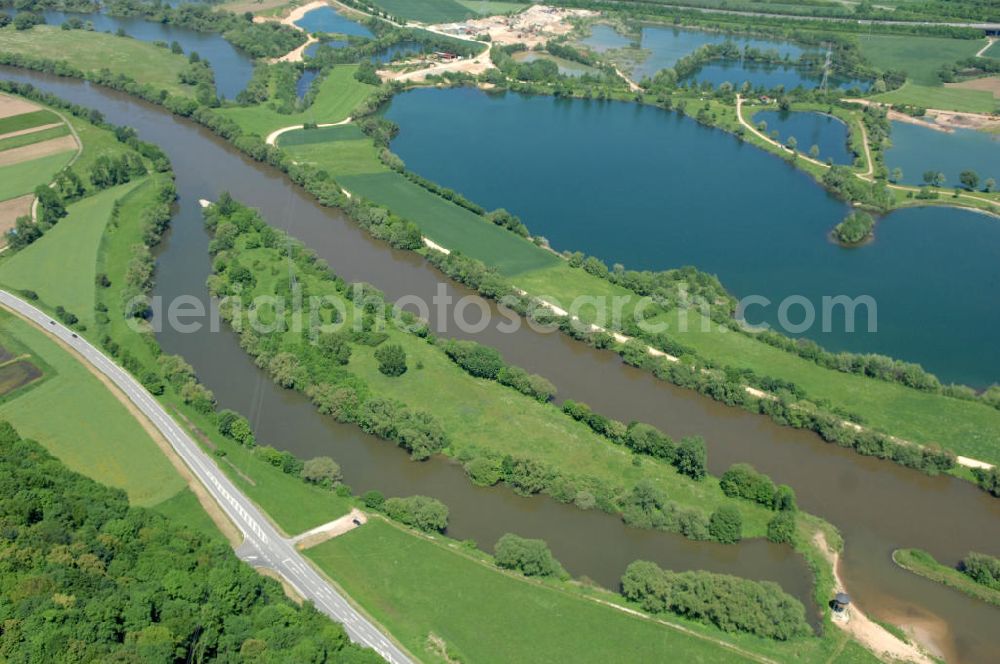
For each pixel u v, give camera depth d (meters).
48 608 199.88
